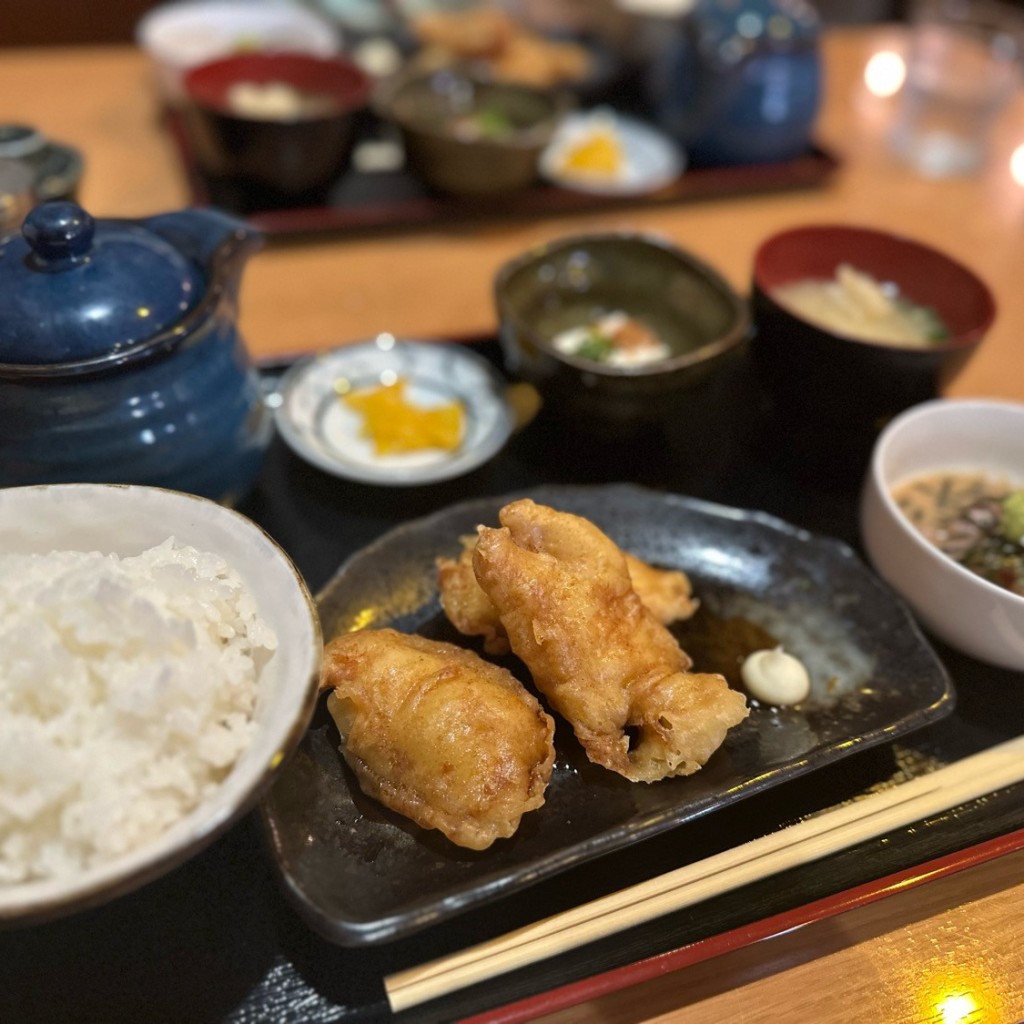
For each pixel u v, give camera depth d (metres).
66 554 0.32
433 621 0.40
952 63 0.78
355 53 0.82
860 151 0.77
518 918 0.33
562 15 0.93
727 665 0.40
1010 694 0.40
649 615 0.38
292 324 0.55
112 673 0.30
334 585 0.39
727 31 0.67
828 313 0.50
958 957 0.34
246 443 0.41
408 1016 0.31
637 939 0.33
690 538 0.44
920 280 0.52
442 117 0.71
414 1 0.90
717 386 0.54
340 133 0.61
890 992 0.33
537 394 0.49
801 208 0.70
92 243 0.36
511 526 0.37
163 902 0.33
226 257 0.38
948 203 0.72
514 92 0.72
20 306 0.34
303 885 0.31
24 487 0.33
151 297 0.36
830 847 0.34
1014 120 0.84
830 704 0.38
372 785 0.34
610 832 0.33
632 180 0.69
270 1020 0.31
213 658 0.30
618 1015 0.32
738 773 0.36
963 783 0.36
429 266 0.61
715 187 0.69
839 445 0.48
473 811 0.32
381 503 0.46
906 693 0.38
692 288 0.52
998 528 0.44
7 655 0.29
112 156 0.66
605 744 0.35
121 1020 0.31
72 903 0.24
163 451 0.38
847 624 0.41
